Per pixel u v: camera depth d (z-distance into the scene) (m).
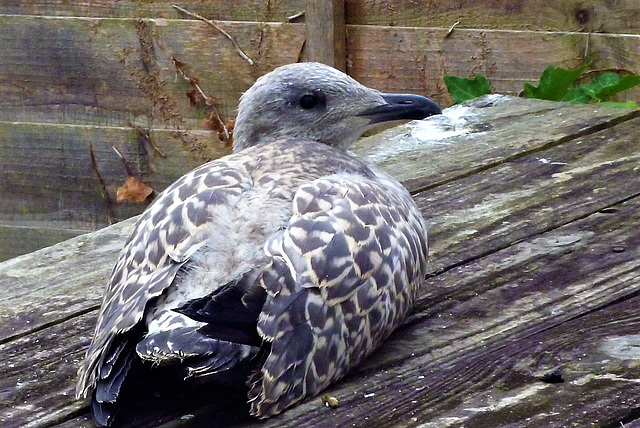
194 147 7.23
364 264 3.09
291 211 3.11
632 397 3.11
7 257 7.75
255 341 2.85
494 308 3.71
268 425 3.02
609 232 4.25
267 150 3.53
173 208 3.13
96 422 3.05
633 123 5.45
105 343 2.93
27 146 7.54
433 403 3.14
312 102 4.05
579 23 6.47
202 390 3.20
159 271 2.98
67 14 7.24
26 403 3.27
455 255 4.12
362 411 3.09
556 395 3.14
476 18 6.62
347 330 3.06
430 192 4.73
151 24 7.09
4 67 7.43
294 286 2.94
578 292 3.79
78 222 7.59
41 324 3.74
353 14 6.79
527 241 4.22
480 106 5.81
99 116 7.36
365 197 3.26
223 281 2.92
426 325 3.59
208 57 7.06
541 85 6.27
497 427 3.00
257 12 6.91
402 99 4.11
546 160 5.02
